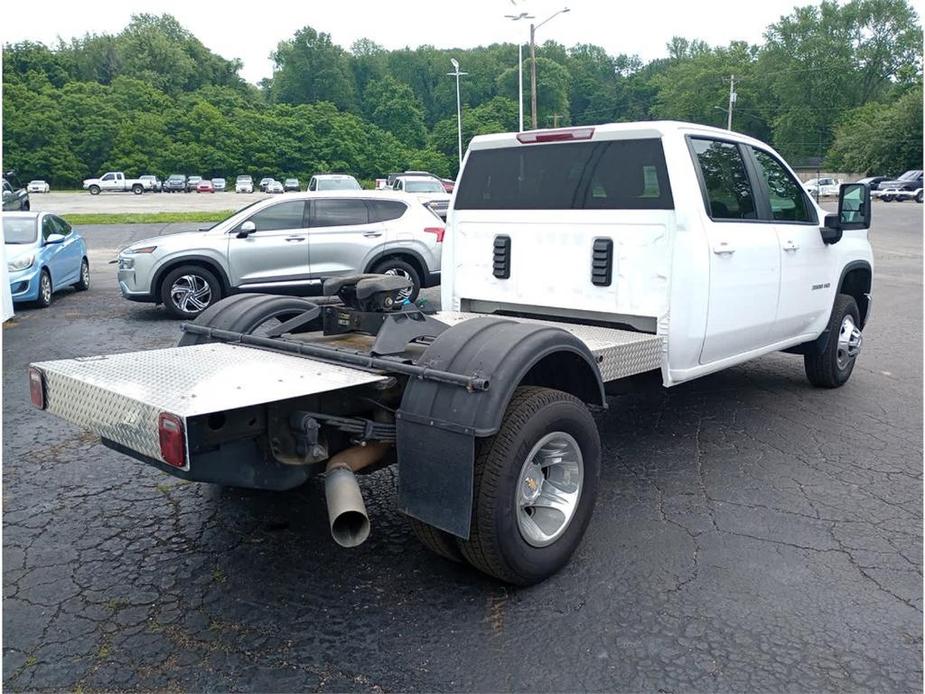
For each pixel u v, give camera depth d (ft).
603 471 16.03
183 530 13.34
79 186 319.68
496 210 17.37
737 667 9.59
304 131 363.35
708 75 366.84
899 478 15.72
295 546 12.75
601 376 12.88
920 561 12.24
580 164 16.02
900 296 42.42
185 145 340.39
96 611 10.77
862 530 13.34
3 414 20.06
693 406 20.79
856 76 326.24
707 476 15.78
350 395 12.10
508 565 10.85
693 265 14.84
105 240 82.94
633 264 15.21
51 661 9.64
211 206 170.60
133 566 12.05
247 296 15.29
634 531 13.26
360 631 10.31
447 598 11.14
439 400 10.57
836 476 15.81
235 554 12.46
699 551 12.54
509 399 10.35
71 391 10.90
